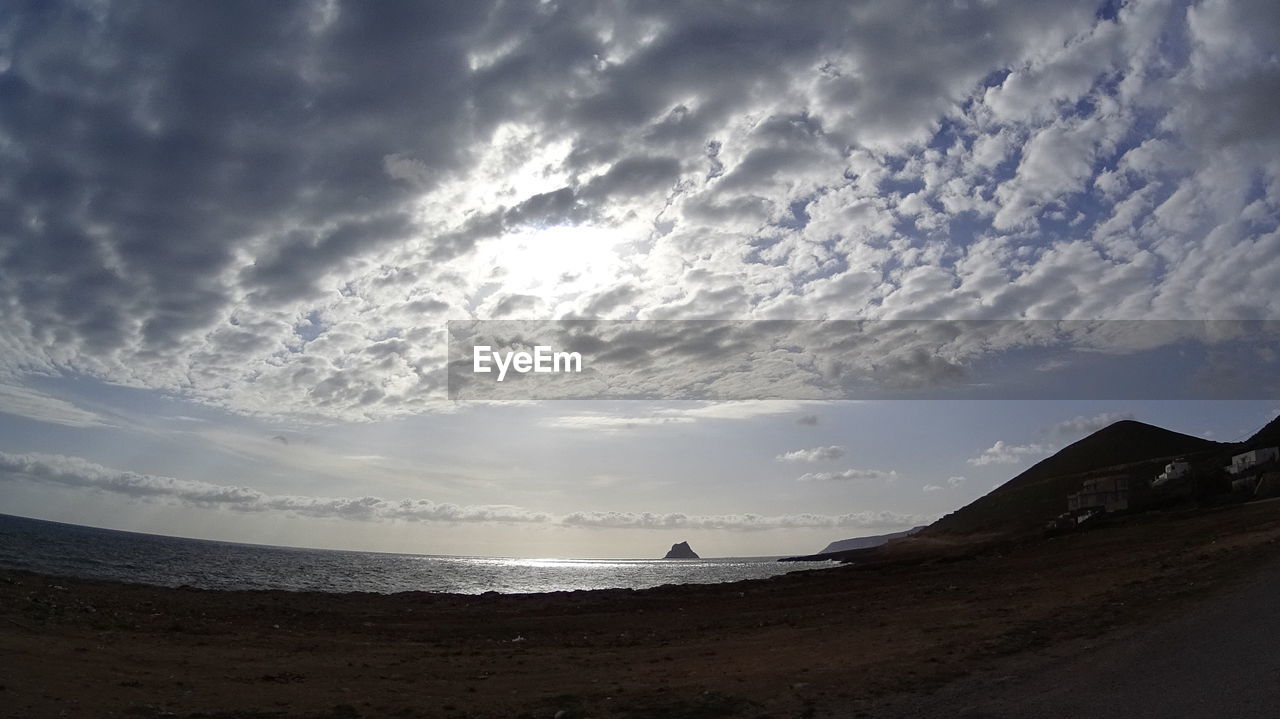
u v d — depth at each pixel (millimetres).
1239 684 9258
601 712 10086
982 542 113688
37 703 9344
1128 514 64250
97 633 15758
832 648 15359
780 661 14117
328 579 65062
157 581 48031
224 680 12102
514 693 11766
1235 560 21703
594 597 33500
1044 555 37406
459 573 104438
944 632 16016
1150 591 18062
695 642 18203
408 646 17953
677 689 11617
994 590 24156
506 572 125625
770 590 33906
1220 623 13188
